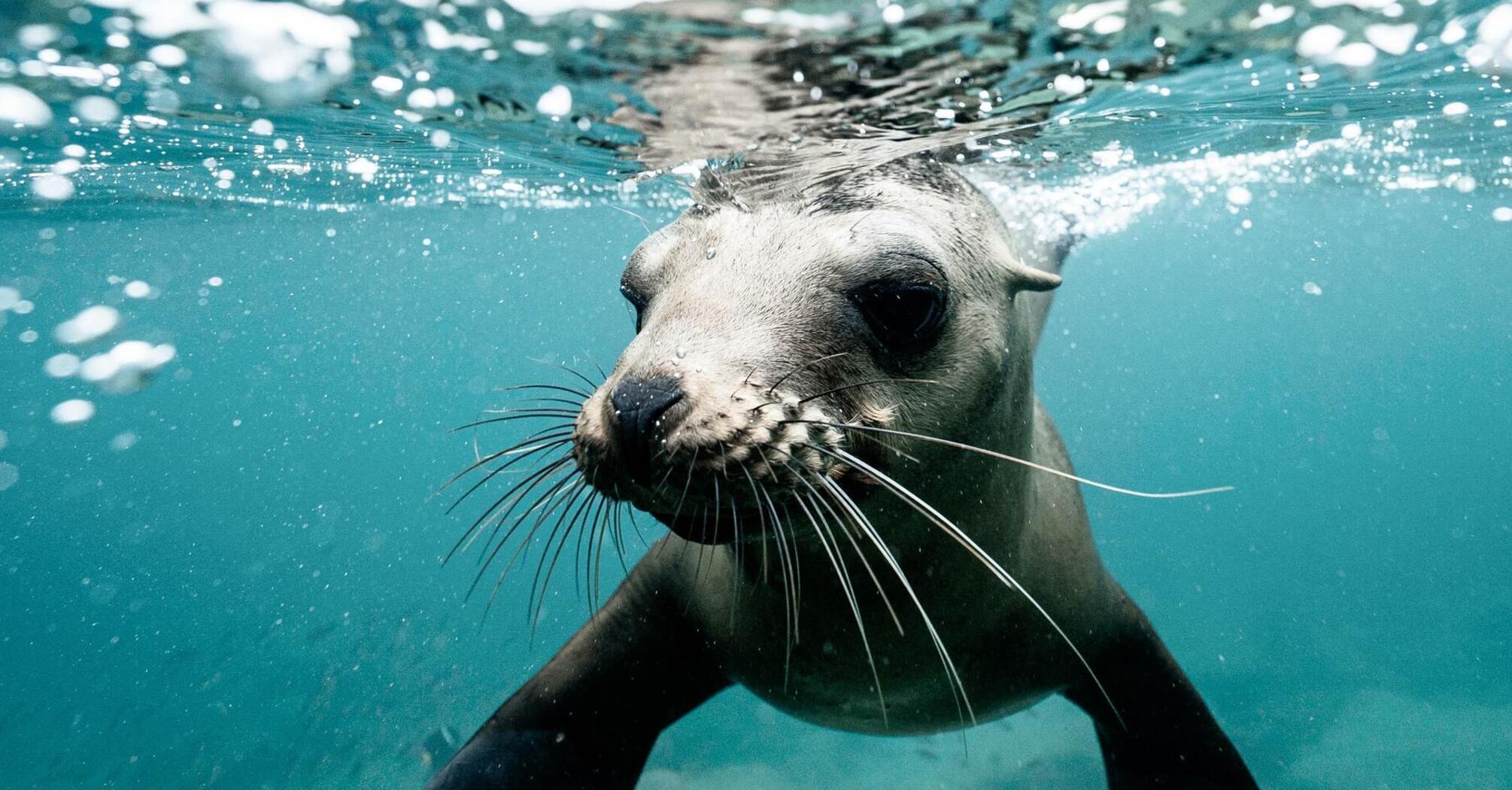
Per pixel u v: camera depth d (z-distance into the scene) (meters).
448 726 1.51
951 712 0.53
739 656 0.52
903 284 0.38
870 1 0.52
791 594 0.45
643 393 0.33
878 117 0.70
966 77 0.64
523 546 0.40
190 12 0.60
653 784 1.52
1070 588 0.53
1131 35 0.61
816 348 0.37
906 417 0.39
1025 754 1.56
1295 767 1.69
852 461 0.35
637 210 1.41
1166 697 0.56
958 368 0.41
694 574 0.52
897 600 0.44
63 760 1.62
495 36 0.61
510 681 1.80
